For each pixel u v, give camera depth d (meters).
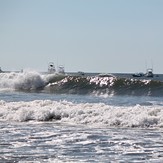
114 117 71.69
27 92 167.62
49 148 51.25
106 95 156.62
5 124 72.62
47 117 77.62
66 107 81.12
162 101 119.00
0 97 132.12
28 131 64.12
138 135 59.84
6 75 187.00
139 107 76.44
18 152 49.03
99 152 48.94
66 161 44.59
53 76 178.75
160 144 53.38
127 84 161.00
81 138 57.78
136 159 45.47
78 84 168.88
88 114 75.12
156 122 68.19
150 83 158.00
